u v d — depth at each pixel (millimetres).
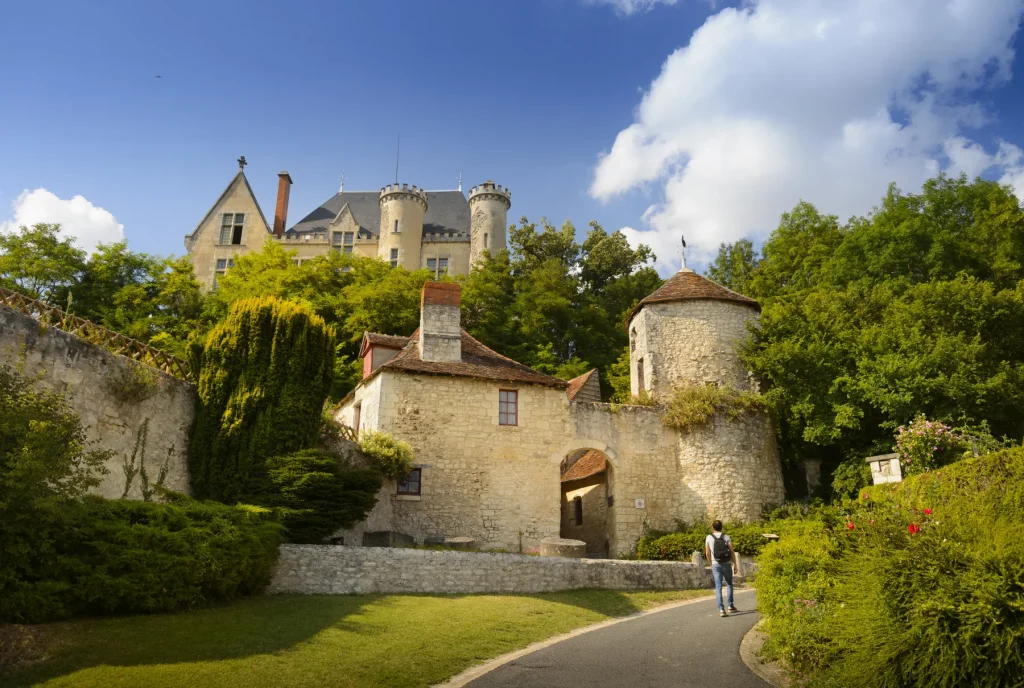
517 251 51375
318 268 40750
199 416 16000
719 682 8398
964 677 6867
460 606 12758
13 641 8250
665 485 23859
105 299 34781
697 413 23938
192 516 11867
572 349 40750
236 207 60219
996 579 7059
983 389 20500
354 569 13641
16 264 33219
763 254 47719
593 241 52531
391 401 21344
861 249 34250
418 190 63250
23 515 9062
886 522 8578
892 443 22078
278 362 16453
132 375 14352
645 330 26484
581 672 8922
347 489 16078
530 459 22297
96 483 10289
